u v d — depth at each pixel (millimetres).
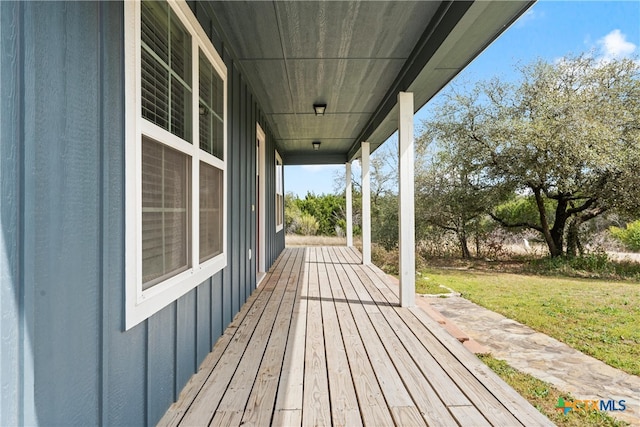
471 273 9688
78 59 1131
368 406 1854
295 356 2520
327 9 2729
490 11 2400
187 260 2164
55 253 1011
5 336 837
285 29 3055
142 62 1604
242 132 3977
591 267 9422
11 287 854
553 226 10859
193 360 2246
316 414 1783
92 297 1200
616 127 8812
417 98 4348
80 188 1138
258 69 3963
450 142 11641
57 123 1027
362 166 7145
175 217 1981
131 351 1471
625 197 8602
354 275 5848
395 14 2809
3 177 836
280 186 9414
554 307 5797
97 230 1232
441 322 3490
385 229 13984
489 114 10781
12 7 867
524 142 9625
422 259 10570
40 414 941
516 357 3689
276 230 8156
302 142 8703
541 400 2711
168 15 1873
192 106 2213
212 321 2678
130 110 1440
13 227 862
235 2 2637
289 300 4164
